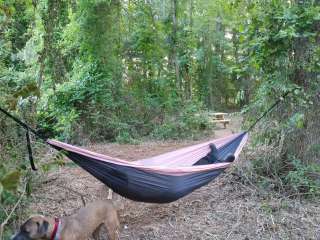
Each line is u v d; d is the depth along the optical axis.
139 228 4.27
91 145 9.67
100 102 10.55
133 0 12.10
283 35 4.89
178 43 12.88
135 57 12.27
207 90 18.22
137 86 11.95
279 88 5.22
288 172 5.30
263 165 5.49
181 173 4.21
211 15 16.50
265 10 5.27
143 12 12.11
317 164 5.32
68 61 11.70
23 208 3.62
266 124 5.51
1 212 3.33
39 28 7.58
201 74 18.30
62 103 10.09
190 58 15.36
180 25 13.31
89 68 10.80
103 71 10.84
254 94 5.96
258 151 5.66
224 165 4.63
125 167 3.94
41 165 3.59
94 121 10.26
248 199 4.98
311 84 5.34
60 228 3.21
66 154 3.77
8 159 3.52
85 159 3.86
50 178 5.61
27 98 3.80
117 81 11.18
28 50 6.59
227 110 18.56
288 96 5.32
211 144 5.40
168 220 4.47
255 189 5.21
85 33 10.70
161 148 9.25
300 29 5.13
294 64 5.33
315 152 5.37
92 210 3.54
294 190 5.04
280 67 5.35
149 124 11.12
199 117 11.59
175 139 10.66
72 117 9.62
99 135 10.34
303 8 5.05
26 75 5.82
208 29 17.53
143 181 4.00
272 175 5.39
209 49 18.02
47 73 10.41
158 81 12.04
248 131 5.51
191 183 4.27
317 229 4.15
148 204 4.97
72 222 3.34
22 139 3.73
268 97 5.49
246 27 5.50
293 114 5.35
